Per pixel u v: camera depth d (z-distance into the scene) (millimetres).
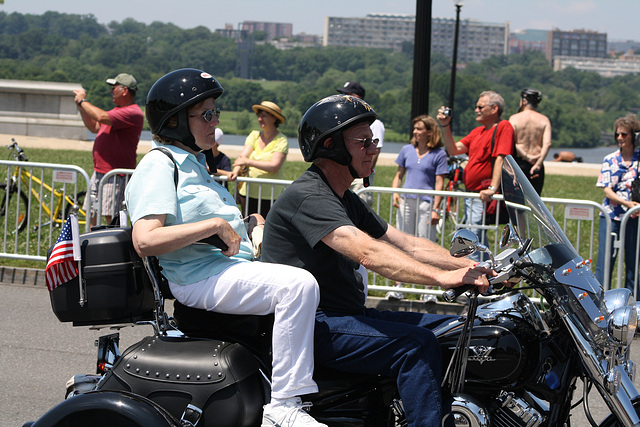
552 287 3162
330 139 3346
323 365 3334
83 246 3348
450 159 10883
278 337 3182
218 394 3205
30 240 9016
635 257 7062
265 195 7973
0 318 6660
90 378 3555
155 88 3414
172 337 3381
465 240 3090
